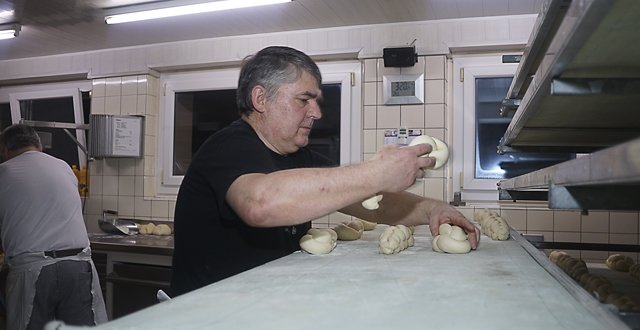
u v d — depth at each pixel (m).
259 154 1.08
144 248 2.47
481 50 2.68
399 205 1.55
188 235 1.22
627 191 0.78
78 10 2.53
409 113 2.69
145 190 3.19
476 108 2.74
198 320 0.61
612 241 2.41
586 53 0.71
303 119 1.27
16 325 2.09
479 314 0.65
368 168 0.96
